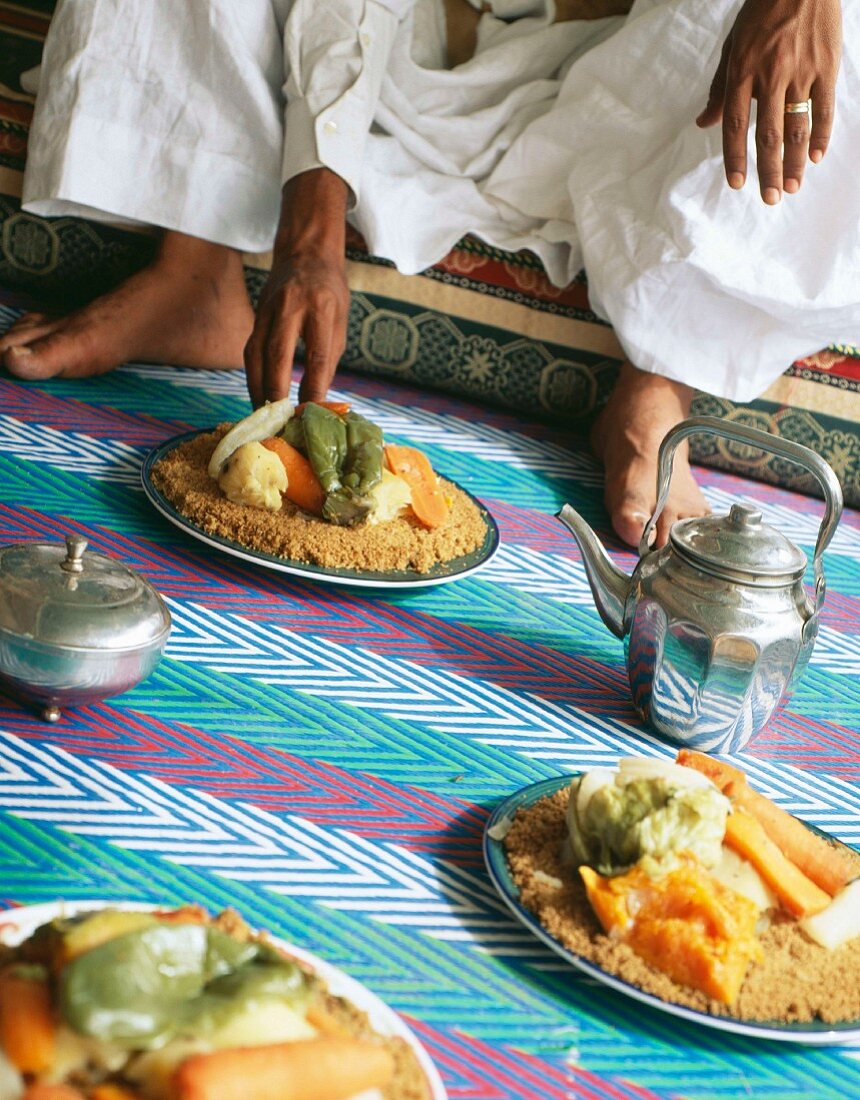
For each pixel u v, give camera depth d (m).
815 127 2.20
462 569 2.10
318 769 1.63
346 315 2.42
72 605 1.54
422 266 2.92
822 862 1.47
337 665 1.87
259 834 1.48
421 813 1.59
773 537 1.79
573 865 1.44
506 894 1.39
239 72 2.63
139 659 1.58
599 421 2.84
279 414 2.16
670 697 1.82
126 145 2.69
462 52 3.04
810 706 2.09
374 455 2.12
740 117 2.20
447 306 3.00
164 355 2.77
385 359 3.07
